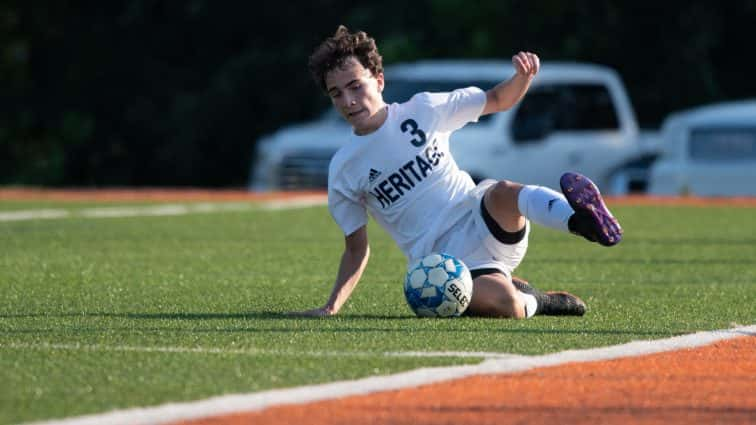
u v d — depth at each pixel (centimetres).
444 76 7569
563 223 2544
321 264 3956
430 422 1761
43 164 11188
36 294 3119
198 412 1788
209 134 11225
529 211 2598
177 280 3469
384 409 1820
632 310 2867
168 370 2056
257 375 2019
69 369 2066
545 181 7475
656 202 6762
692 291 3291
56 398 1864
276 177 7800
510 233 2672
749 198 7219
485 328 2494
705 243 4716
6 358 2159
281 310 2838
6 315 2722
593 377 2047
